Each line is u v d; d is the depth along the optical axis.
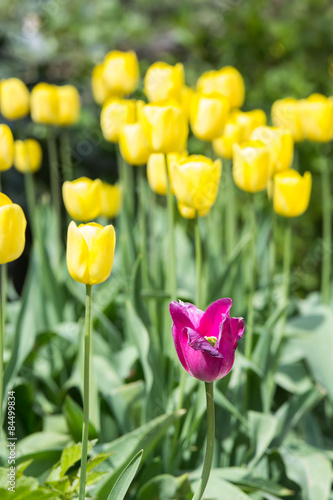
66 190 1.51
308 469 1.61
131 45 3.77
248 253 1.79
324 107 1.78
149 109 1.47
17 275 3.23
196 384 1.67
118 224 2.23
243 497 1.47
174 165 1.46
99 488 1.43
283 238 2.96
